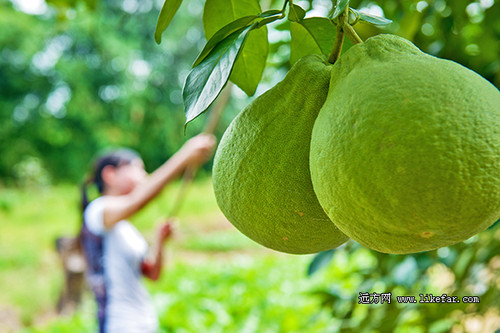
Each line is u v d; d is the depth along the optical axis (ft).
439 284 9.01
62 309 20.57
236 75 4.69
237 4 4.39
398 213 2.58
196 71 3.39
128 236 11.01
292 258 28.40
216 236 41.52
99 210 10.50
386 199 2.57
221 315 19.72
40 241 39.50
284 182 3.18
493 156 2.49
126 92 67.41
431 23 7.77
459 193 2.47
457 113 2.49
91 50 67.87
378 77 2.68
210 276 25.05
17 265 32.42
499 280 7.94
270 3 7.36
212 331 18.74
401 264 7.54
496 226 6.35
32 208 52.90
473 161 2.46
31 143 68.64
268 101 3.31
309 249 3.44
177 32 69.51
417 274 7.74
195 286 23.70
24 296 25.58
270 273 25.23
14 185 65.67
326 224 3.26
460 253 7.61
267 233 3.35
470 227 2.61
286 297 21.48
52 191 62.85
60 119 69.10
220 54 3.38
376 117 2.57
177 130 71.82
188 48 74.13
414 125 2.49
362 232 2.81
